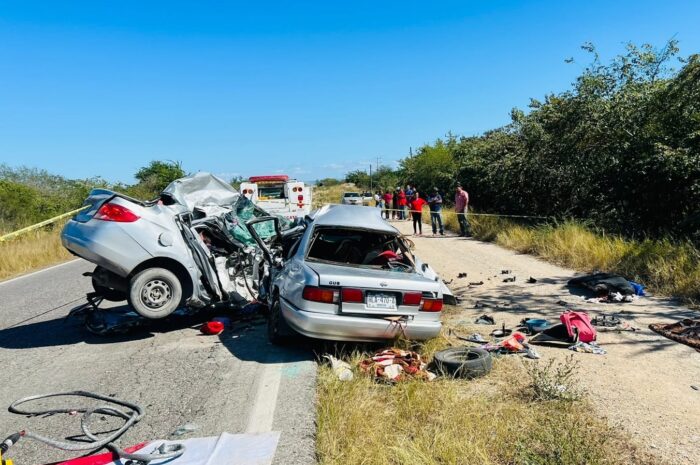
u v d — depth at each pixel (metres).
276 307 5.58
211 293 6.31
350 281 5.03
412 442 3.44
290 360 5.20
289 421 3.83
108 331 5.99
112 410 3.80
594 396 4.21
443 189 28.92
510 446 3.40
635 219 12.90
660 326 5.93
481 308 7.26
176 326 6.55
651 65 13.78
